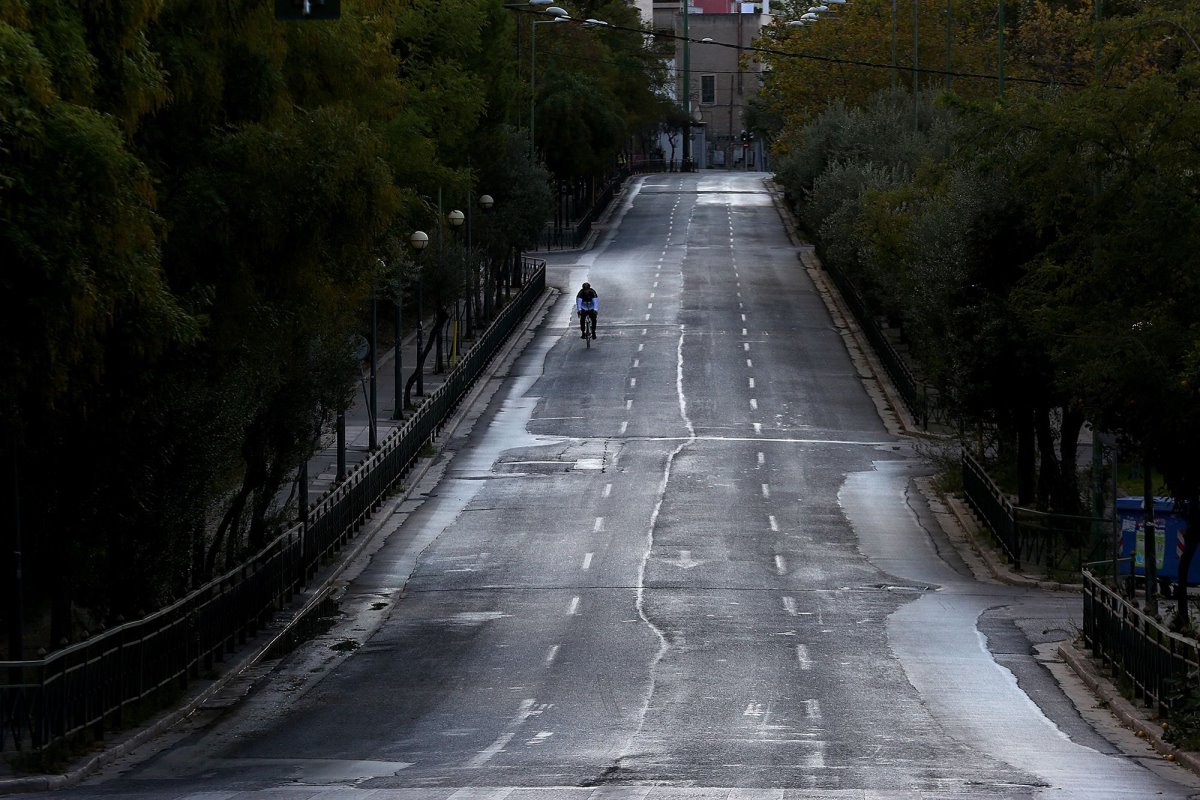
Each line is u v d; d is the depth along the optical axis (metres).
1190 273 52.56
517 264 182.62
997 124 59.56
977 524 88.31
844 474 101.75
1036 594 73.25
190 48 49.25
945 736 44.19
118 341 43.81
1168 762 40.38
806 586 73.50
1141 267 53.78
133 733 44.91
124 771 40.41
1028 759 40.25
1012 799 32.41
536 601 69.75
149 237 40.81
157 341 44.19
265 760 41.22
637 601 69.56
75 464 50.09
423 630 64.06
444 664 57.09
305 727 46.69
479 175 154.12
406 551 81.50
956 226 81.62
